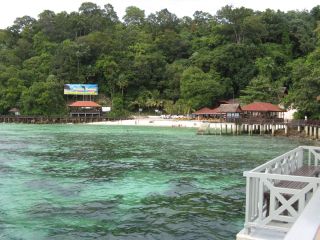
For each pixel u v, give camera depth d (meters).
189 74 111.12
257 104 69.62
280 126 67.56
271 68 106.00
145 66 124.88
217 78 113.12
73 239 13.10
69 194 19.55
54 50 139.88
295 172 15.45
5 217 15.48
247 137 58.38
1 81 117.44
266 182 10.62
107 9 173.62
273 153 37.78
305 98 59.91
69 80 124.06
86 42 132.88
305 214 4.17
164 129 78.50
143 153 37.38
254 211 11.29
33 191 20.06
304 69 65.62
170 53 139.88
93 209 16.81
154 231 13.98
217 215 16.06
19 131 70.12
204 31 145.88
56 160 31.86
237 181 23.30
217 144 47.09
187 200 18.58
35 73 125.69
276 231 10.91
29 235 13.45
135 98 123.06
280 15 136.75
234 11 131.38
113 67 125.25
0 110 112.62
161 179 23.81
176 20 165.25
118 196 19.28
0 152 36.94
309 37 127.31
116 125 92.56
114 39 139.38
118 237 13.33
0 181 22.52
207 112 95.81
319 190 5.66
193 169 27.73
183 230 14.11
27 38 155.00
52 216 15.70
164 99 119.88
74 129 77.31
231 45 118.25
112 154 36.38
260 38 129.75
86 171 26.55
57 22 154.62
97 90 120.50
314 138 52.72
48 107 109.12
